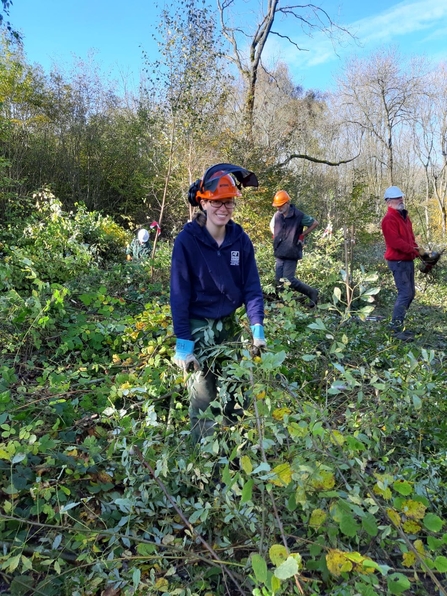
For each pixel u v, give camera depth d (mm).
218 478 2578
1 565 2014
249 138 14297
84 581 1968
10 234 9312
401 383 2621
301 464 1724
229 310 2736
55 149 17094
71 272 7105
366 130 33156
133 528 2277
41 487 2318
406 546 1811
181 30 12430
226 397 2465
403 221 6250
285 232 6969
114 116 18562
